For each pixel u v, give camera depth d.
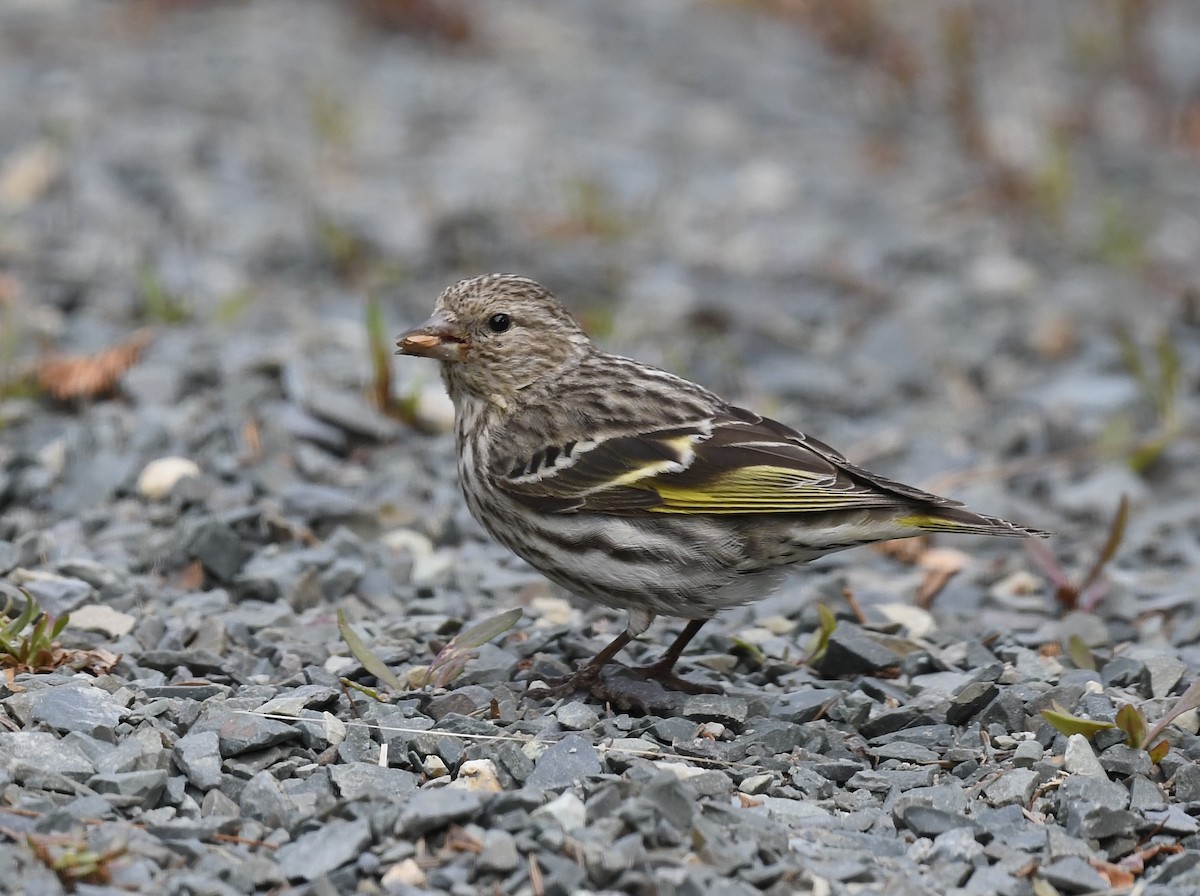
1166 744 8.79
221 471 12.62
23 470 12.40
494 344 10.18
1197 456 14.99
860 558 12.99
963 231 21.16
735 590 9.73
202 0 27.89
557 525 9.89
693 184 22.22
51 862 7.11
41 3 27.52
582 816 7.74
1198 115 25.08
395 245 19.03
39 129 21.52
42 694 8.68
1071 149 24.05
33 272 16.92
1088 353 17.66
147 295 15.86
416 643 10.36
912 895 7.40
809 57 28.11
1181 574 12.62
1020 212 21.64
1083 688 9.76
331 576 11.18
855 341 17.84
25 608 9.84
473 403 10.35
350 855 7.44
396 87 24.86
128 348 14.13
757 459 9.62
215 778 8.11
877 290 18.98
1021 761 8.84
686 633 10.09
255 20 27.52
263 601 11.02
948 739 9.24
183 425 13.21
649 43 28.41
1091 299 19.25
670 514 9.62
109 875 7.14
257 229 19.08
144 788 7.85
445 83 25.34
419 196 20.42
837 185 22.52
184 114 22.81
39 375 13.89
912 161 23.56
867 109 25.59
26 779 7.84
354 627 10.54
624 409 10.00
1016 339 17.88
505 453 10.06
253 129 22.55
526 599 11.45
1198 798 8.53
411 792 8.13
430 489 12.97
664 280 18.92
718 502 9.54
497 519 10.22
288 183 20.77
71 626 10.04
